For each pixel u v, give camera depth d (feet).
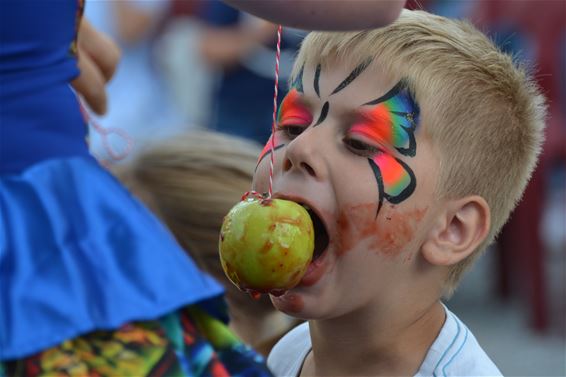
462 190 9.75
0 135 8.07
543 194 28.12
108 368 7.76
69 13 8.52
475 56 9.99
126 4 28.09
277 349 11.31
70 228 8.04
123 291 7.91
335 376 10.12
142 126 28.55
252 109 26.50
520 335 28.02
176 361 8.00
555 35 27.63
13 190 7.99
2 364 7.57
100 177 8.42
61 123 8.36
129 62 28.37
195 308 8.65
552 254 36.45
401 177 9.34
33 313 7.60
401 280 9.60
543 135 11.29
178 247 8.51
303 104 9.70
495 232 10.30
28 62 8.20
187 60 28.17
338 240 9.26
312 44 9.80
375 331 9.78
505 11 28.58
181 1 28.07
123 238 8.16
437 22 10.15
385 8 7.88
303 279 9.26
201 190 12.94
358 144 9.35
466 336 10.14
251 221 8.46
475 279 34.40
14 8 8.02
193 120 28.63
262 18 8.04
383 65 9.54
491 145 9.92
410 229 9.45
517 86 10.34
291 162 9.27
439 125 9.57
